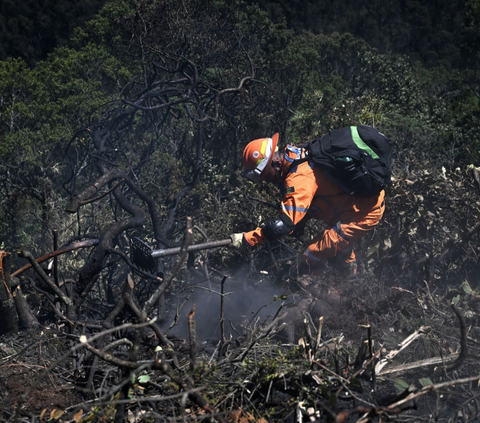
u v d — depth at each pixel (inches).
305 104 412.8
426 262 197.0
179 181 336.2
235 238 187.0
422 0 2059.5
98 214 338.0
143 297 265.9
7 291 166.1
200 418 108.9
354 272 208.8
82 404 114.7
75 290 198.1
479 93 631.8
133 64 448.8
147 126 358.9
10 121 406.6
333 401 110.4
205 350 159.2
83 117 415.5
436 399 125.0
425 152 397.4
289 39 458.3
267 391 126.2
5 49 1350.9
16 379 141.7
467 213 224.2
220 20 418.6
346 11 1843.0
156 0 369.1
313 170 187.5
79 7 1400.1
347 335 168.2
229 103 370.6
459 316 126.0
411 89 541.3
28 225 357.1
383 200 203.3
